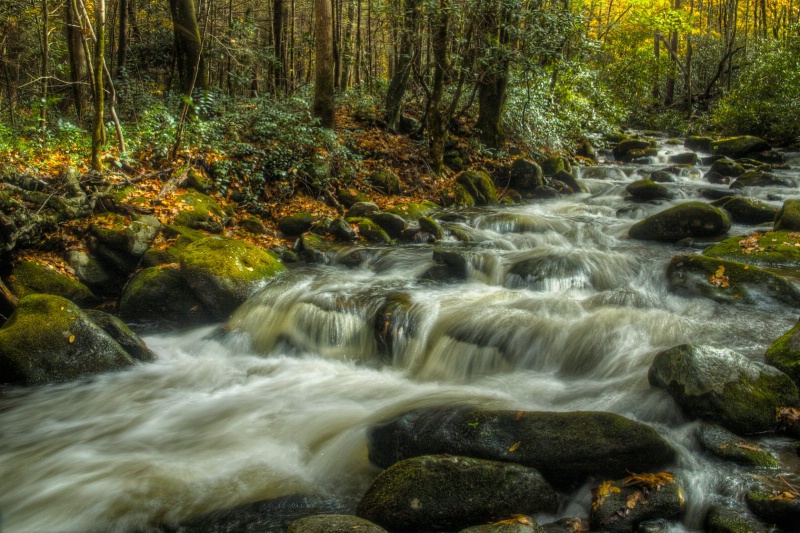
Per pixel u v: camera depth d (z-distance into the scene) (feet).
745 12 125.90
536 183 48.11
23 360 21.03
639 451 13.41
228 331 25.30
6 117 43.21
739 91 71.97
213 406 19.67
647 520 12.17
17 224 25.95
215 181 36.76
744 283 23.90
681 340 19.90
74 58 42.70
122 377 22.06
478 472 12.99
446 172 47.50
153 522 13.58
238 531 13.19
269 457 16.21
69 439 17.60
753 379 15.51
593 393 17.78
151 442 17.31
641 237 34.45
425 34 48.24
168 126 38.68
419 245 34.30
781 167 53.16
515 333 21.27
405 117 52.70
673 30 90.17
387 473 13.34
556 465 13.55
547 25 49.85
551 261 28.55
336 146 42.09
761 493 12.39
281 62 61.67
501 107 52.54
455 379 20.77
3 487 15.08
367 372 22.27
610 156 66.49
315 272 30.45
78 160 33.37
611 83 97.66
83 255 28.22
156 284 26.84
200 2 59.21
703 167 55.93
